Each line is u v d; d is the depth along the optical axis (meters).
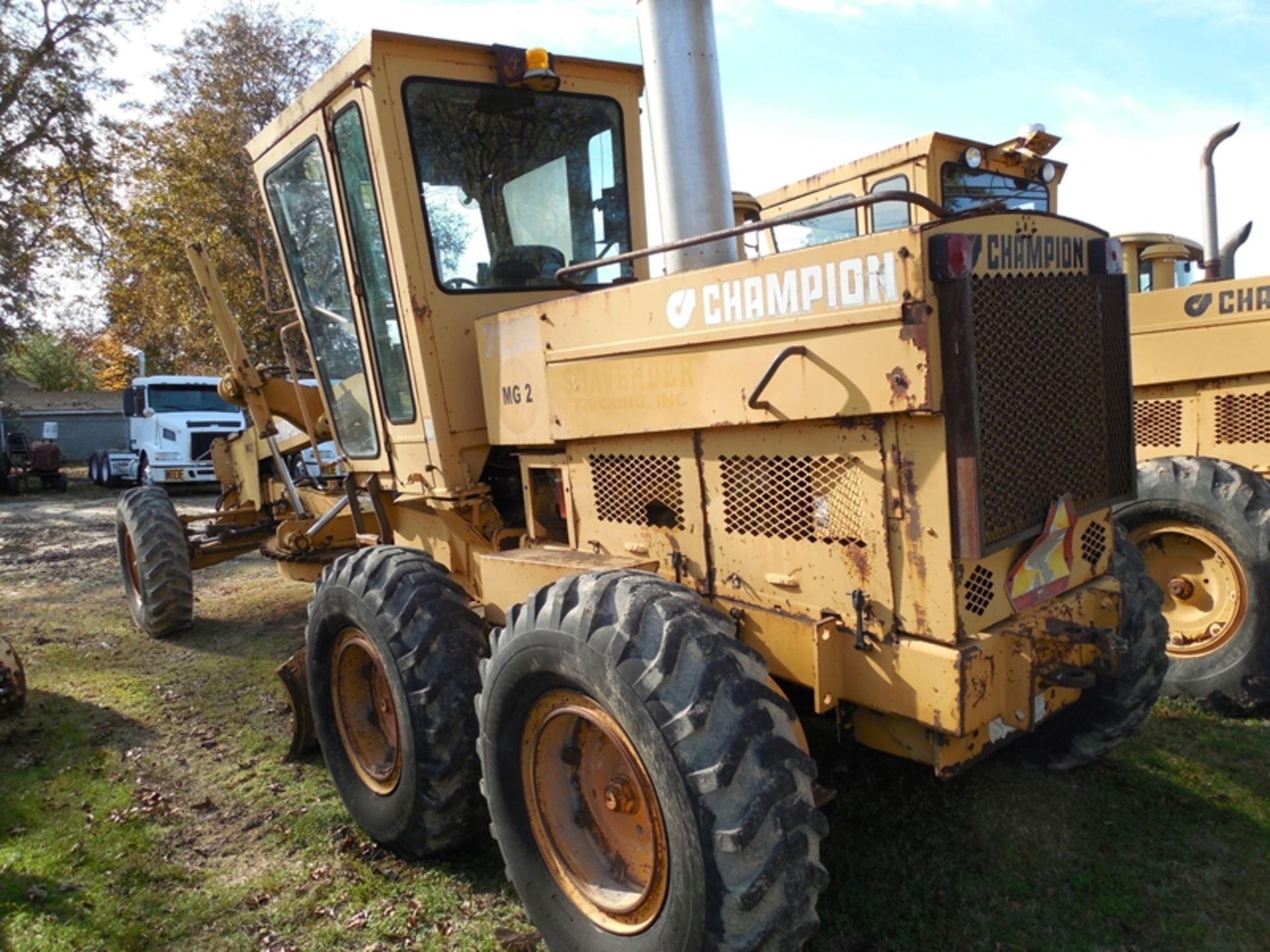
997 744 2.52
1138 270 6.78
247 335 20.70
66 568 9.21
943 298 2.12
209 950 2.79
